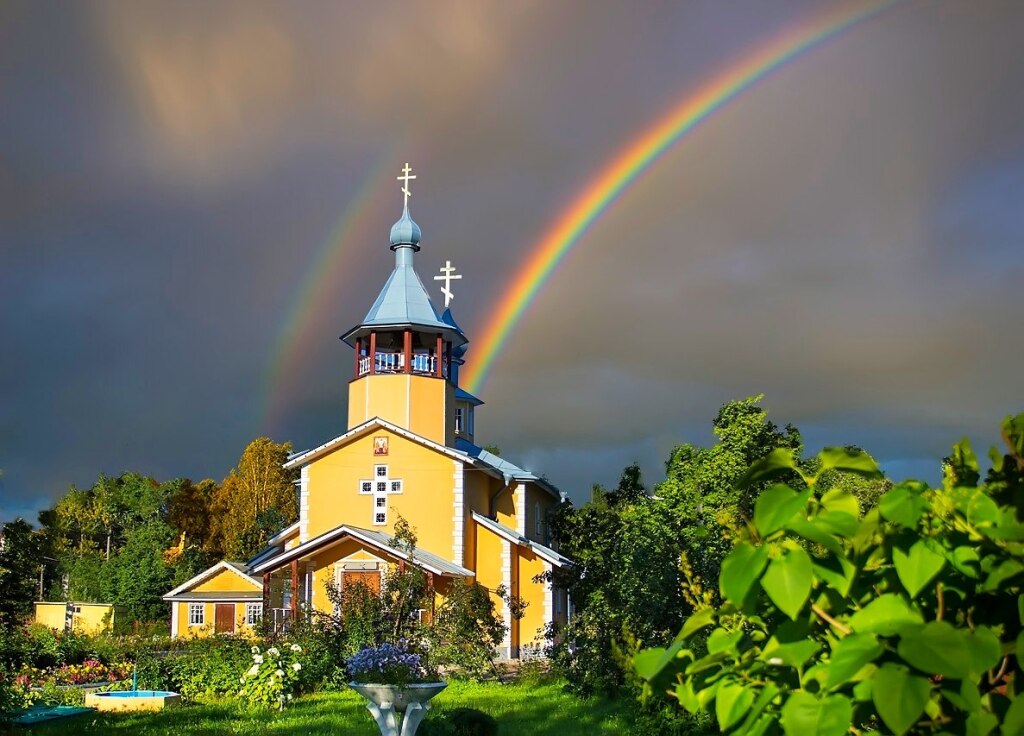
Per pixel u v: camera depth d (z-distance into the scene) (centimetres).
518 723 1781
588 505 2484
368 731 1708
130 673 2491
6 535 1628
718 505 2594
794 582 243
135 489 8512
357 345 3962
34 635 2930
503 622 3625
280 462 7906
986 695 253
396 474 3697
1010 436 304
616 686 2116
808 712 247
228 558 7006
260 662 2131
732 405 2852
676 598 1889
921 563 251
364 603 2708
